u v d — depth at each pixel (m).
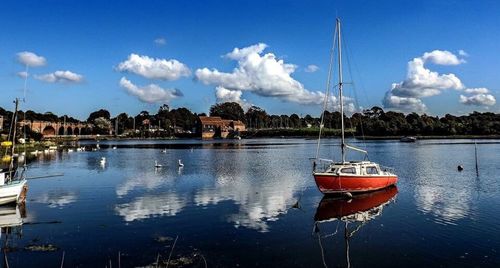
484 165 63.56
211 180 47.72
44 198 35.56
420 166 62.97
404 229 24.86
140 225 25.75
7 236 23.42
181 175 53.09
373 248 21.23
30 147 112.00
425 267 18.55
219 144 162.75
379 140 189.00
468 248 21.14
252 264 18.81
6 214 28.97
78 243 21.95
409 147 120.12
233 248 21.11
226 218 27.66
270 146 140.12
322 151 108.19
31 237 23.19
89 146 146.12
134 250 20.72
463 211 29.67
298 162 73.75
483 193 37.28
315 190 39.72
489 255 20.05
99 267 18.38
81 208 31.09
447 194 36.88
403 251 20.72
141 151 113.75
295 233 24.03
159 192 38.62
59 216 28.41
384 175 38.62
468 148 110.69
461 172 54.59
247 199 34.78
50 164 71.62
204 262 19.05
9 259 19.42
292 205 32.22
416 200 34.03
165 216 28.28
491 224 25.84
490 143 139.00
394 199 34.53
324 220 27.16
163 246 21.39
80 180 48.22
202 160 79.12
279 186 42.50
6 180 34.69
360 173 37.16
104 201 33.97
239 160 78.75
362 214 28.97
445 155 85.44
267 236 23.38
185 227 25.27
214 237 23.09
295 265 18.77
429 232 24.14
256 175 52.72
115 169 62.00
